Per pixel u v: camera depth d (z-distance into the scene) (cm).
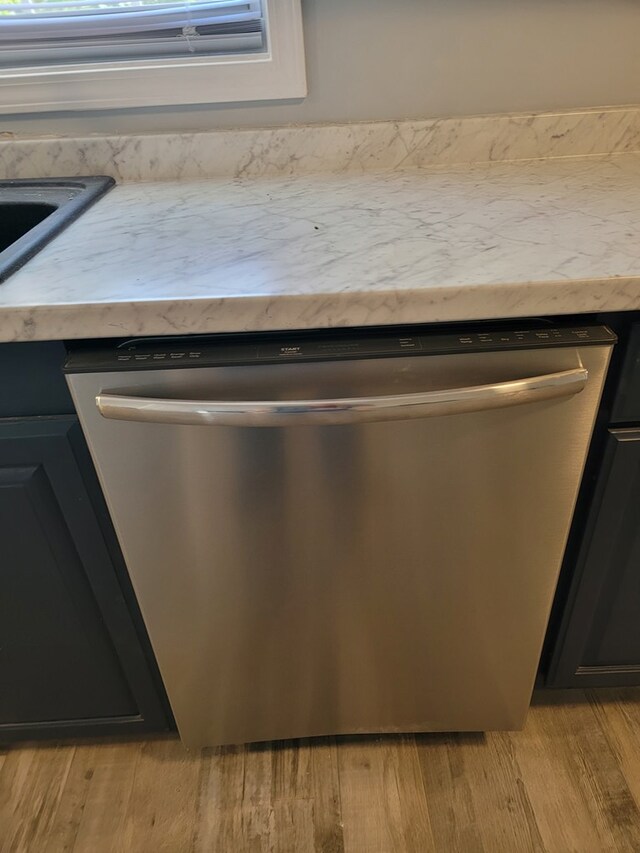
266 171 115
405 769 116
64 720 114
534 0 102
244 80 108
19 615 96
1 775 119
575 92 110
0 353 73
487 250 76
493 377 74
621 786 112
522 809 109
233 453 76
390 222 88
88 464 81
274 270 74
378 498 80
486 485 80
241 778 116
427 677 105
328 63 107
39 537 87
